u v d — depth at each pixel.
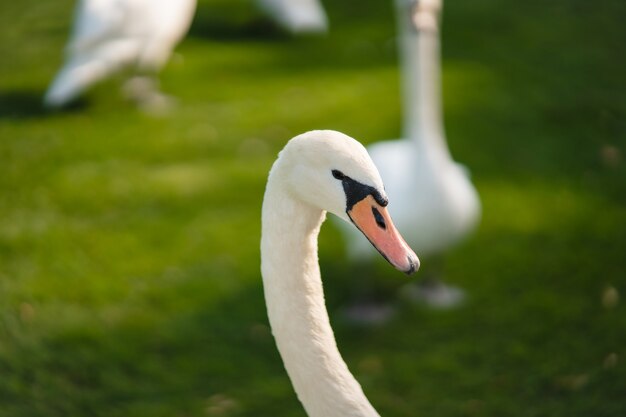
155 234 11.44
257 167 12.92
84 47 14.54
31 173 12.66
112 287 10.51
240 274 10.82
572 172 12.96
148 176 12.67
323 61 16.55
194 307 10.30
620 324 9.97
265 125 14.10
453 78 15.45
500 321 10.17
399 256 4.51
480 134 13.78
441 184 9.57
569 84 15.52
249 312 10.26
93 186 12.36
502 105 14.62
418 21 9.35
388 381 9.30
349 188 4.59
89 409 8.80
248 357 9.62
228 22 18.55
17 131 14.01
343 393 4.68
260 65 16.44
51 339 9.63
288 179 4.72
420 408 8.90
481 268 11.06
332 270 11.10
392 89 15.13
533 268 11.01
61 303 10.19
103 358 9.47
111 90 15.38
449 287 10.80
